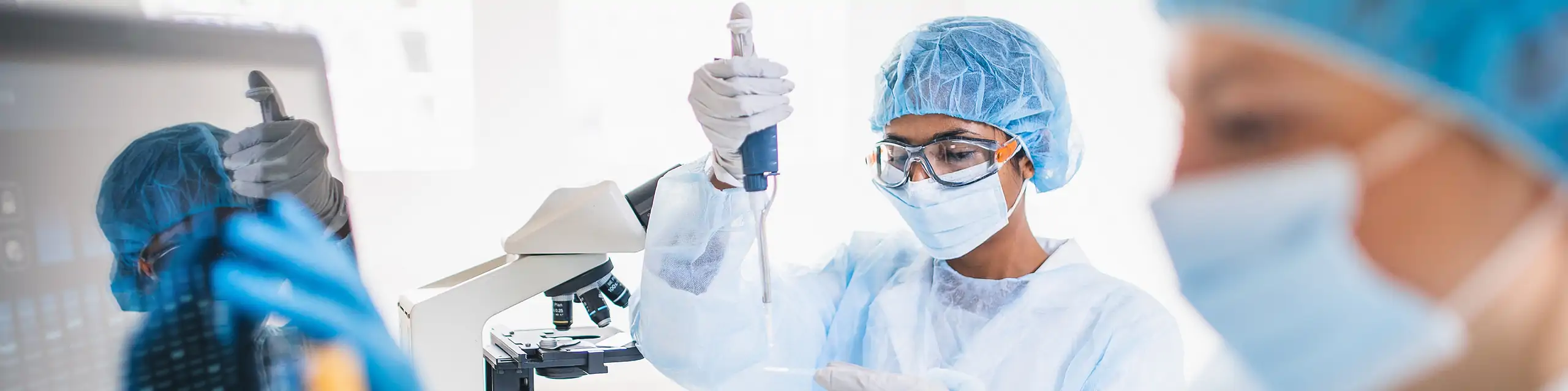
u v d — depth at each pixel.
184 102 0.86
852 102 2.77
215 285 0.85
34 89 0.74
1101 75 2.38
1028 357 1.33
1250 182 0.52
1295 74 0.49
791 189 2.77
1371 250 0.51
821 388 1.36
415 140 2.54
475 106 2.57
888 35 2.75
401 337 1.17
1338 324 0.54
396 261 2.53
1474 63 0.45
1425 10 0.46
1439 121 0.47
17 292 0.72
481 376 1.14
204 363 0.82
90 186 0.77
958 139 1.30
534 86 2.60
